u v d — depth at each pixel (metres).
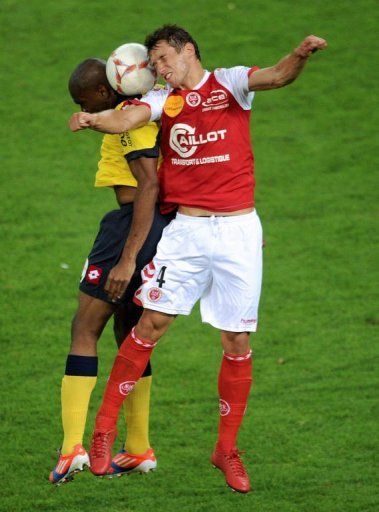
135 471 24.41
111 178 21.95
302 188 48.72
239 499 29.42
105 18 62.28
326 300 40.41
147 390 23.88
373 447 31.94
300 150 51.81
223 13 62.81
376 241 44.62
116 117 19.48
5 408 33.69
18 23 61.88
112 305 21.92
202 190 20.55
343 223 45.97
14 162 50.22
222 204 20.52
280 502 29.23
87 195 47.84
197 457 31.56
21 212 46.22
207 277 21.02
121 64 20.62
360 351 37.06
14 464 31.06
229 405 21.92
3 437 32.31
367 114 54.72
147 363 22.77
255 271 20.86
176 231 20.77
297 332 38.31
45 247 43.69
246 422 33.25
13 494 29.77
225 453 22.08
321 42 18.67
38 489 30.11
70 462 21.55
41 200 47.22
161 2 64.25
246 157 20.61
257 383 35.34
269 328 38.59
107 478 30.92
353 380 35.41
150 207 20.52
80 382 21.86
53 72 57.53
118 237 21.75
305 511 28.67
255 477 30.52
